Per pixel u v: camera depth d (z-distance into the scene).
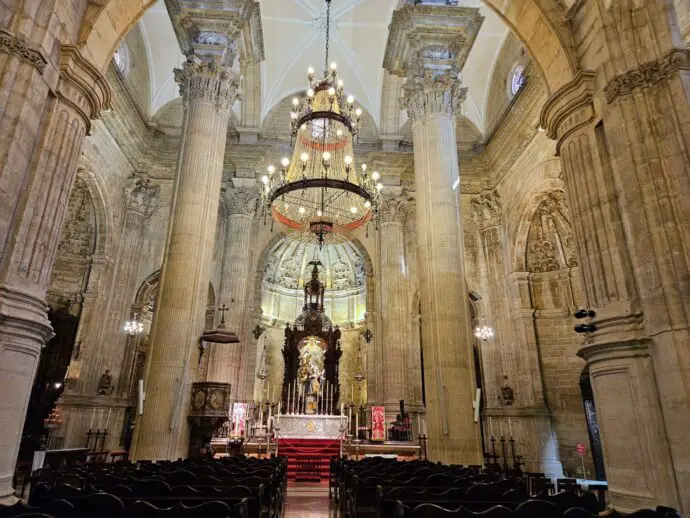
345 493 7.72
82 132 6.68
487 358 19.22
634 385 5.63
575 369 17.61
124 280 18.91
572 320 18.09
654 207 5.73
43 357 18.00
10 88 5.40
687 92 5.83
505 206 20.00
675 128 5.77
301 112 13.77
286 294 24.75
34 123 5.72
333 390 20.48
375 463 8.76
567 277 18.55
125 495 4.65
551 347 18.14
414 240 21.27
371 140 22.14
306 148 13.90
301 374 21.03
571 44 7.48
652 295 5.63
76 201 17.86
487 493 4.90
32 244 5.58
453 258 11.29
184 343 10.50
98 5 6.93
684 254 5.44
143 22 19.34
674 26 6.21
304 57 21.47
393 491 4.77
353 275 24.69
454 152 12.38
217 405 10.55
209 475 6.20
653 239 5.68
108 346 18.08
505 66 19.81
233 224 20.05
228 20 12.91
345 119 12.62
